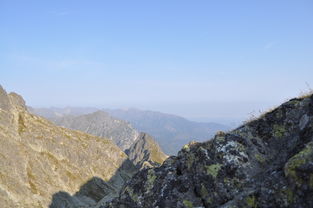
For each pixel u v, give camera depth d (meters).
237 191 13.12
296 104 15.41
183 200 14.28
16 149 83.00
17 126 95.31
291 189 10.30
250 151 14.45
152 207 14.73
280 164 12.91
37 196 72.88
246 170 13.70
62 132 116.81
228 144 14.70
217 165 14.18
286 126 15.02
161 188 15.20
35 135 98.44
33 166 83.62
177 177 15.33
